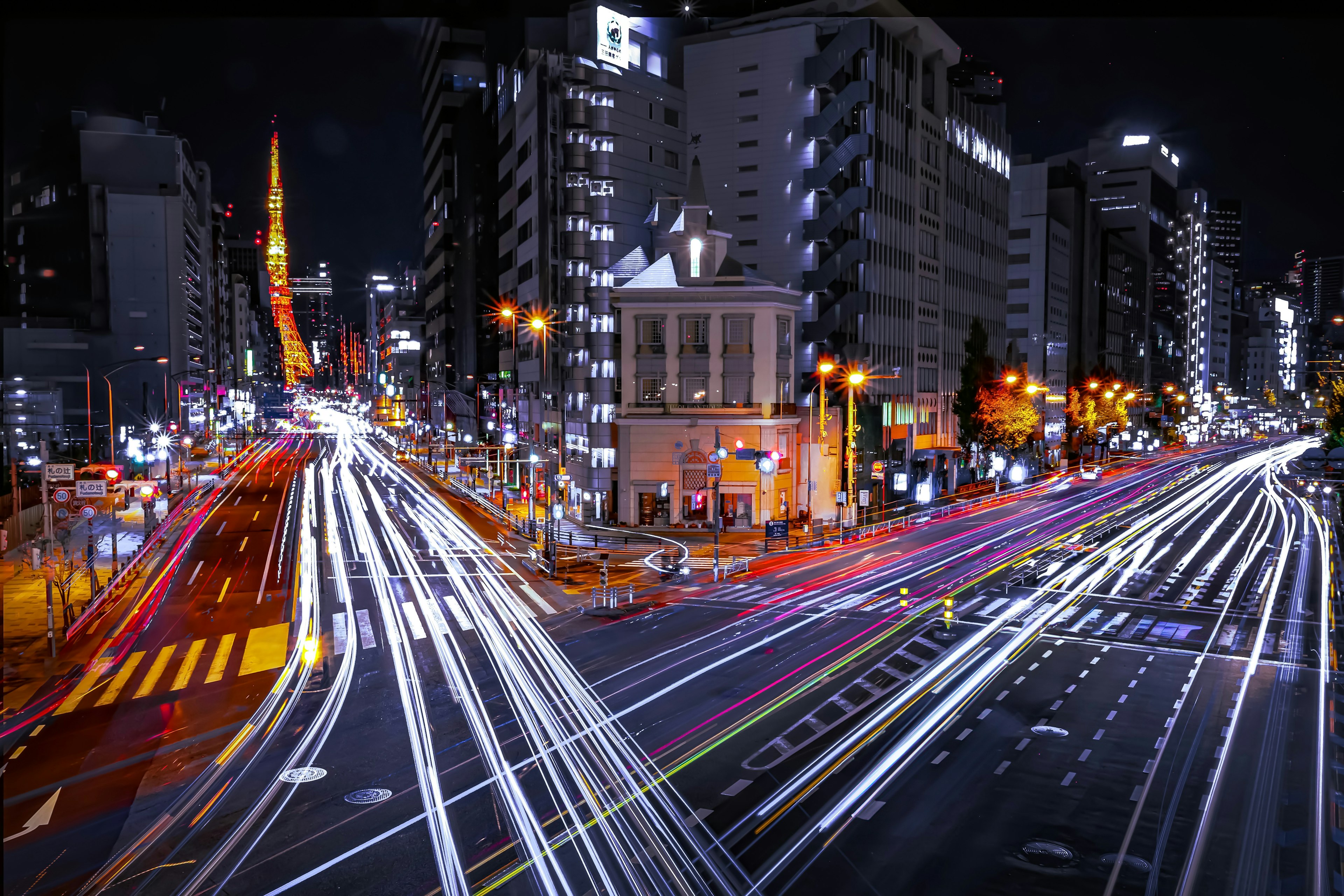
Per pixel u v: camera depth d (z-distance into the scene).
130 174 117.25
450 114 148.00
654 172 77.00
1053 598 41.62
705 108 79.75
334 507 76.44
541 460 80.25
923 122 89.62
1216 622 36.84
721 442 64.50
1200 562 51.91
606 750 22.59
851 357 74.62
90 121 118.06
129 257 115.81
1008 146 118.62
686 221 66.06
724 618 37.66
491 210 127.38
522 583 45.56
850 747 22.70
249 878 16.50
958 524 70.44
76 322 114.81
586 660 31.22
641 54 79.81
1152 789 20.22
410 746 23.08
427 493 87.81
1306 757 22.09
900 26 83.38
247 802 19.83
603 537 61.66
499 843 17.72
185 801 19.91
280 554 54.06
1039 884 16.11
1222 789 20.22
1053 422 134.88
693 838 17.86
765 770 21.28
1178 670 29.77
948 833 18.03
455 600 41.47
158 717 25.66
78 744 23.56
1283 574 48.03
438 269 156.12
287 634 35.22
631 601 40.84
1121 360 170.88
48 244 116.25
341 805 19.55
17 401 78.19
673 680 28.59
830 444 72.38
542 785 20.52
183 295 118.38
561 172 84.69
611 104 72.56
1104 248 159.25
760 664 30.50
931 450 91.94
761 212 77.94
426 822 18.67
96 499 40.00
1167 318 198.38
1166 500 86.56
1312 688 27.77
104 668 30.72
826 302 74.75
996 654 31.66
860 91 74.56
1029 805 19.33
